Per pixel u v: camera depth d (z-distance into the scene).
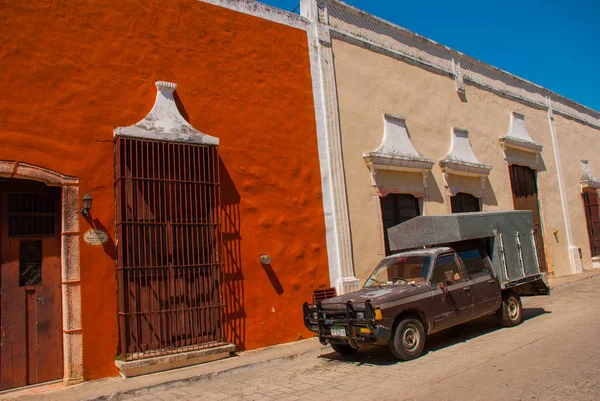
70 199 6.87
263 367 7.28
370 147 11.06
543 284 9.27
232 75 9.01
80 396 5.86
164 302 7.29
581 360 5.86
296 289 9.02
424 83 12.97
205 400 5.72
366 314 6.38
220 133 8.59
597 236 18.84
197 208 7.91
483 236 8.35
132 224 7.15
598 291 12.47
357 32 11.67
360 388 5.58
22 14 6.92
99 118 7.33
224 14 9.16
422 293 7.05
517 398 4.70
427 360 6.62
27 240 6.74
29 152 6.65
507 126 15.69
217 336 7.68
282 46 9.95
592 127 20.77
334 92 10.61
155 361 6.85
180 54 8.40
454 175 13.09
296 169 9.55
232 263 8.27
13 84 6.68
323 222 9.75
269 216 8.94
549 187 17.02
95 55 7.48
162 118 7.83
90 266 6.86
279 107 9.57
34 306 6.63
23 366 6.43
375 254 10.50
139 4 8.10
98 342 6.75
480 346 7.23
